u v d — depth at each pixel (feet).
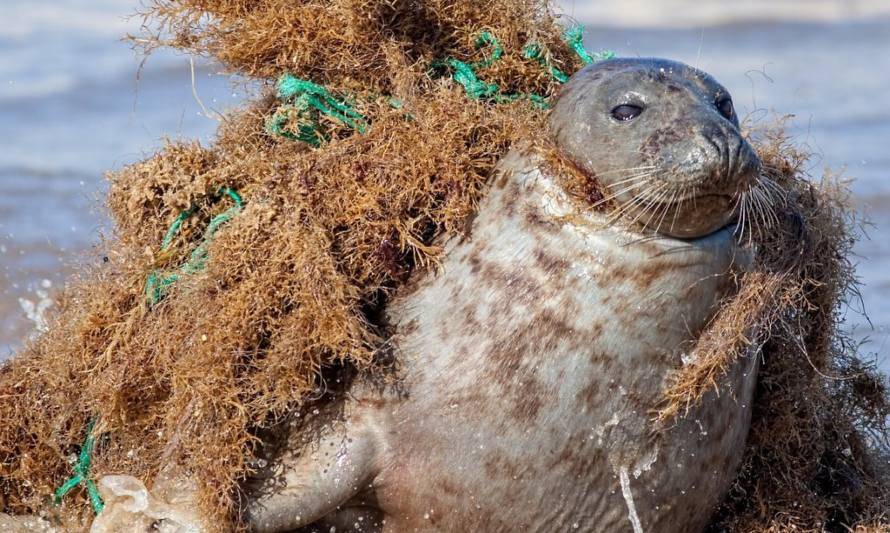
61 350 63.52
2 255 120.57
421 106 62.23
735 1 252.42
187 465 58.65
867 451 71.00
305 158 61.16
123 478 59.82
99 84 192.54
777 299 60.80
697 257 57.67
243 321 57.47
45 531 65.62
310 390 57.67
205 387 57.16
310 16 63.05
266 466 58.95
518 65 65.98
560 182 59.16
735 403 61.16
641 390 58.08
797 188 66.18
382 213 59.57
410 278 60.90
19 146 161.58
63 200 141.08
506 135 61.82
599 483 59.06
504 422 58.13
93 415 63.67
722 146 54.85
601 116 58.13
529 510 59.36
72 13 240.12
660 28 237.04
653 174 55.57
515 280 58.80
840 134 169.07
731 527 65.87
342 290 57.41
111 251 63.87
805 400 65.31
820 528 65.26
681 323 57.93
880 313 109.09
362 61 63.77
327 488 58.70
